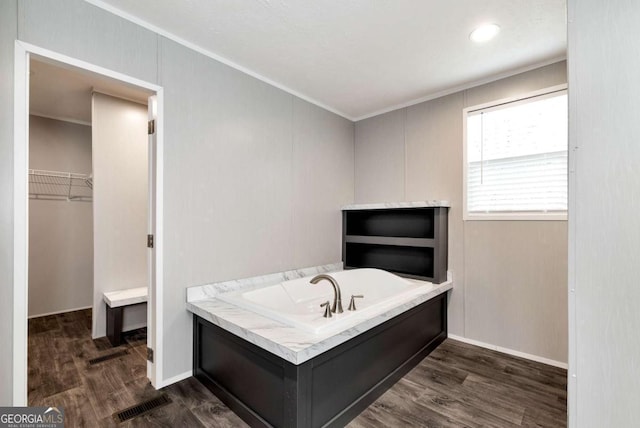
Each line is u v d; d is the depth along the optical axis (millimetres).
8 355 1478
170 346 2105
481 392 2035
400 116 3359
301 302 2734
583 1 967
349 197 3693
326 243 3381
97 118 3047
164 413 1805
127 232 3205
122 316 2838
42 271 3725
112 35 1833
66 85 2926
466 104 2887
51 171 3824
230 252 2453
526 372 2301
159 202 2043
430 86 2900
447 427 1694
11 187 1488
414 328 2416
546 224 2461
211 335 2053
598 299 930
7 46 1484
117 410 1827
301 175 3082
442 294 2881
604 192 923
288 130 2939
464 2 1777
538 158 2512
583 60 962
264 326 1756
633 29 887
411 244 3043
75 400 1923
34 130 3729
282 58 2412
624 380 891
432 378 2219
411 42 2188
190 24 1993
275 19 1941
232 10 1855
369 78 2744
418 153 3207
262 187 2703
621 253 895
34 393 1999
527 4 1788
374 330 1945
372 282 3066
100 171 3059
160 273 2053
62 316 3678
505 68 2561
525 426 1702
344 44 2219
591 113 944
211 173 2328
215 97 2355
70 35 1678
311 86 2908
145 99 3225
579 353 962
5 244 1473
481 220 2781
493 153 2734
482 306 2770
